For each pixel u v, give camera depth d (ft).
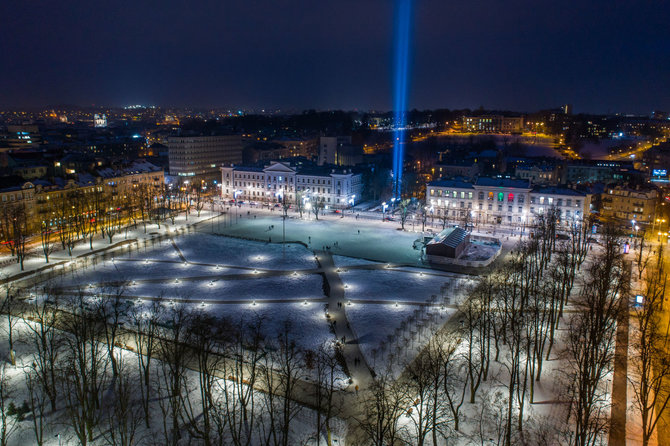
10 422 187.21
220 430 163.43
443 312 292.40
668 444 176.35
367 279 358.43
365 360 235.40
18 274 362.33
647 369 195.11
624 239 467.52
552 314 234.38
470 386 212.02
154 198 653.30
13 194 474.49
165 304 303.89
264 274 371.15
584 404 170.09
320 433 180.65
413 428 183.93
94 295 308.60
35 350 239.09
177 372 180.45
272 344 248.73
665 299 310.65
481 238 477.36
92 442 176.55
